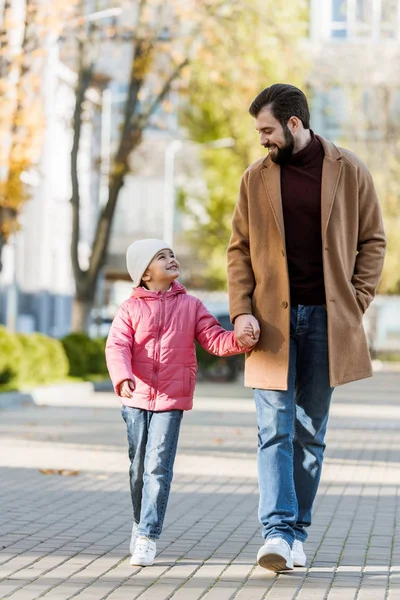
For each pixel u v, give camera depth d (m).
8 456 18.33
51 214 61.97
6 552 10.42
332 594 8.91
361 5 58.00
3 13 32.62
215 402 34.28
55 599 8.60
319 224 9.70
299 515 10.00
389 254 68.44
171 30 41.09
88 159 68.00
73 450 19.41
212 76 39.44
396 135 58.84
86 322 42.72
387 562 10.26
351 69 55.69
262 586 9.16
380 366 78.88
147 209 90.94
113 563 10.02
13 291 53.19
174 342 10.07
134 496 10.25
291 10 43.28
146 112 42.62
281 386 9.60
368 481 16.36
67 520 12.31
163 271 10.17
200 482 15.70
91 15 38.09
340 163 9.73
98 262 42.69
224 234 68.25
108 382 39.78
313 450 9.98
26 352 35.03
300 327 9.75
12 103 30.89
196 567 9.91
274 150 9.69
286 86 9.65
